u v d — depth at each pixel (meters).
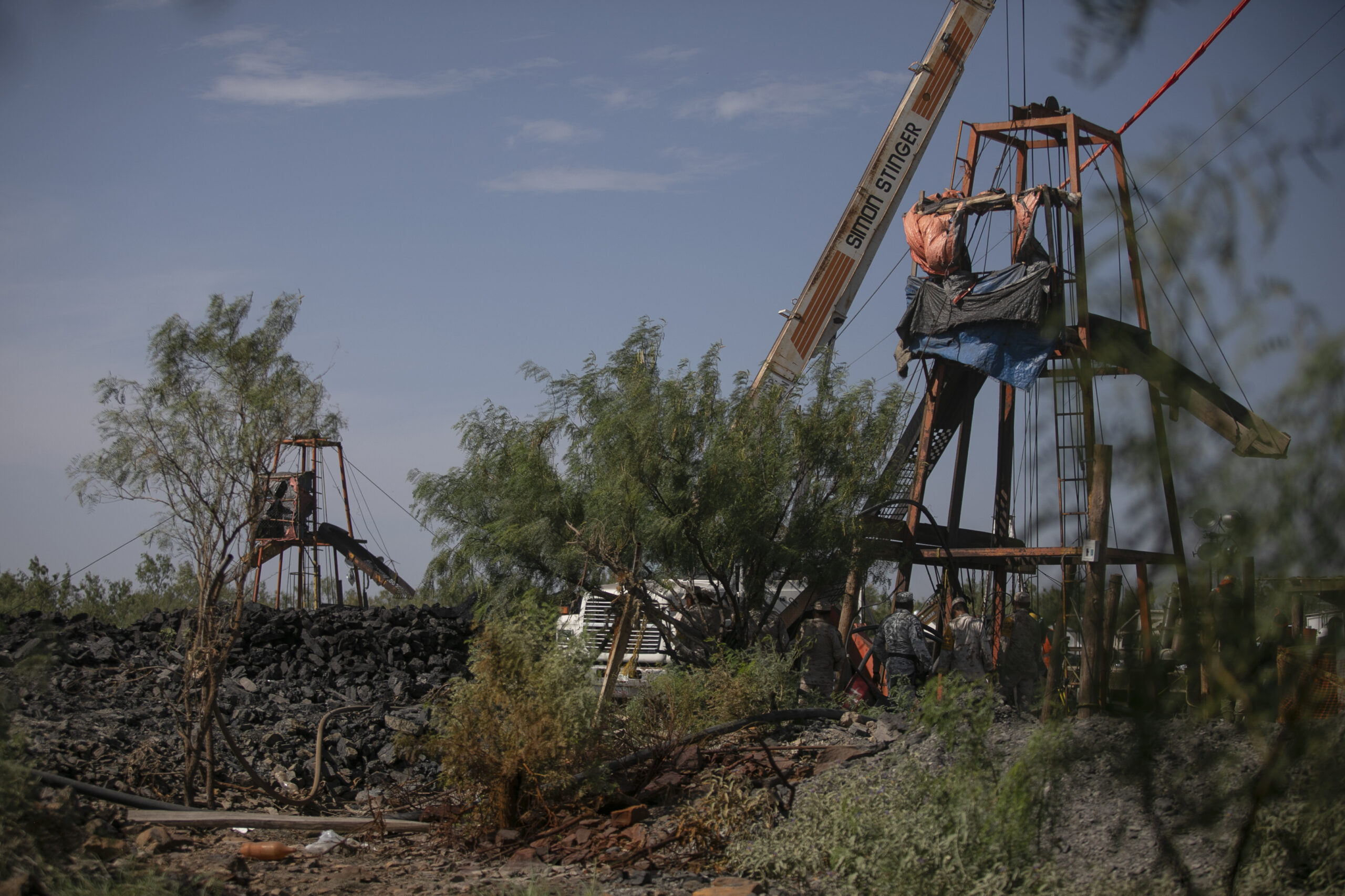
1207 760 3.27
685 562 15.48
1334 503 2.52
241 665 15.82
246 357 10.16
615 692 12.95
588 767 9.18
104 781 9.62
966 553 16.25
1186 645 2.84
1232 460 2.59
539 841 8.62
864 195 20.72
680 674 12.37
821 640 14.17
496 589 16.08
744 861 7.46
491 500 16.41
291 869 7.81
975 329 16.14
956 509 18.83
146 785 9.88
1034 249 16.00
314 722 12.80
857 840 7.01
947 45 20.77
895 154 20.75
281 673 15.78
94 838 7.58
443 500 16.52
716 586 15.61
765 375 20.28
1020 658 9.89
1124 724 3.34
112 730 11.18
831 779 8.76
